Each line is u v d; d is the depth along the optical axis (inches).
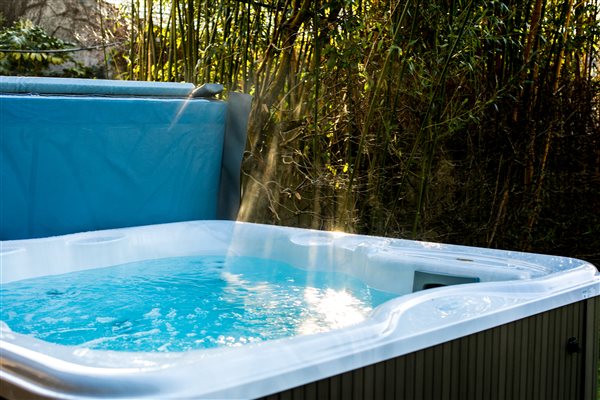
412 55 149.7
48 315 88.9
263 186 149.5
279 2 145.2
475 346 66.5
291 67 153.8
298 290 103.4
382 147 153.2
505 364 70.2
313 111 153.4
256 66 152.2
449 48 143.7
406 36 149.0
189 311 91.9
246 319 88.5
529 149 157.8
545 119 159.0
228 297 99.0
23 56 225.5
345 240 113.3
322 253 114.5
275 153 154.7
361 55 142.1
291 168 157.9
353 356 55.2
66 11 235.9
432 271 97.6
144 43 166.2
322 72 150.2
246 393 48.4
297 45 155.6
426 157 147.5
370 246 107.9
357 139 156.6
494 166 161.5
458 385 64.7
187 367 48.3
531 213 161.9
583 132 167.8
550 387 77.4
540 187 161.3
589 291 83.9
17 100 107.8
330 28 143.6
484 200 161.6
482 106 145.6
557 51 158.1
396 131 156.1
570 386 81.4
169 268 115.6
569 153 168.7
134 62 175.6
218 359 50.0
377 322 60.5
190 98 132.0
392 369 58.4
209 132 134.3
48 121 111.8
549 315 76.4
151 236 121.0
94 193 120.4
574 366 82.0
